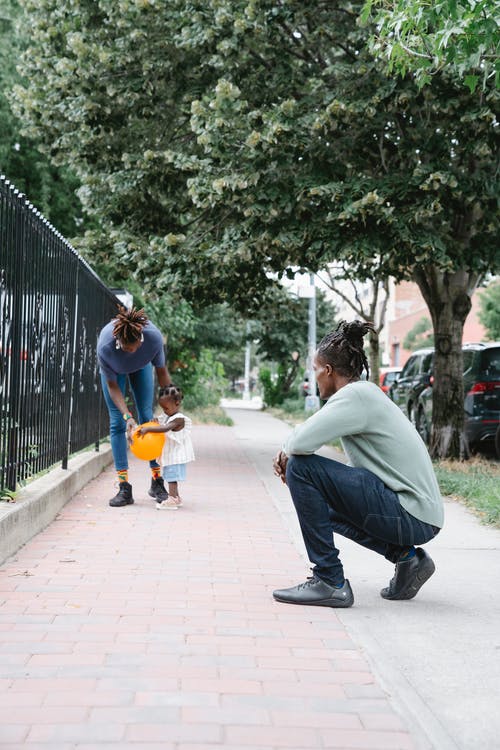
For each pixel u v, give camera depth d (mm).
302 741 2654
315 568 4363
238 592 4539
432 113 10398
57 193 18406
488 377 12641
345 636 3822
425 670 3393
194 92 11367
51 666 3248
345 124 10320
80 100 11836
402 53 6691
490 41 5918
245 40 10562
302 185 9984
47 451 7047
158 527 6379
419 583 4418
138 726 2715
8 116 17656
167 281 10984
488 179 10016
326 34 10812
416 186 9852
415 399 15445
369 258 10523
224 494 8391
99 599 4262
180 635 3725
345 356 4461
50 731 2650
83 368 9000
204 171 10570
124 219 12805
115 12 11414
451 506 7957
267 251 10617
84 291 8945
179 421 7223
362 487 4250
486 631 3941
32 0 12609
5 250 5387
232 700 2975
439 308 12070
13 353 5715
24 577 4660
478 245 10891
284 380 36969
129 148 12391
